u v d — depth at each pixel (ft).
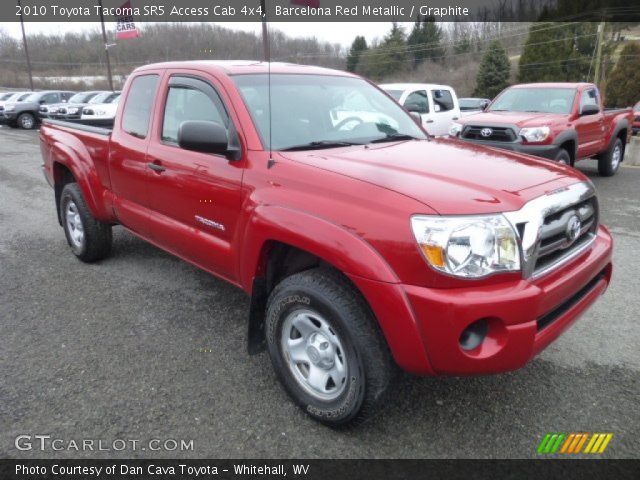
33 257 17.44
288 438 8.58
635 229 20.29
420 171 8.88
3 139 59.31
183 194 11.46
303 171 9.02
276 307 9.05
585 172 34.35
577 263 9.00
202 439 8.55
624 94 111.34
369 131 11.94
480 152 10.71
